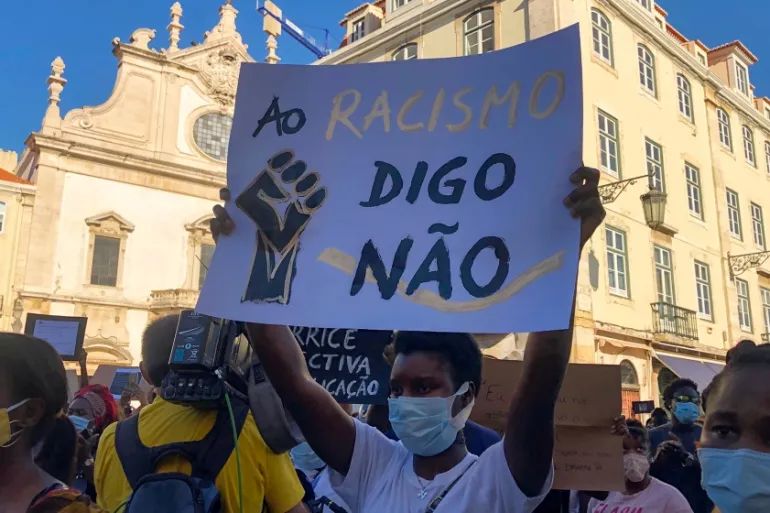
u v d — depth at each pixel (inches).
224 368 83.1
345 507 103.3
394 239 80.0
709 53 962.1
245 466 81.1
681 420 222.4
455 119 83.5
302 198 86.1
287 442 84.0
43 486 68.6
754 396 61.6
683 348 655.1
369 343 144.4
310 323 78.1
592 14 644.7
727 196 824.3
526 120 78.5
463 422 81.8
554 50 78.6
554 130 75.7
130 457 82.5
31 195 1002.7
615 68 658.2
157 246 1087.0
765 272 863.7
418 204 81.0
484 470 74.5
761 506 59.9
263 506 84.0
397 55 736.3
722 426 63.4
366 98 89.0
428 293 75.4
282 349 83.2
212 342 82.9
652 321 631.2
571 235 69.7
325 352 146.3
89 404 188.7
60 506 62.4
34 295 963.3
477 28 652.7
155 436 83.1
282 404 84.0
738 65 951.6
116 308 1027.9
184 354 81.7
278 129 91.0
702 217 759.7
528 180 75.5
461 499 74.3
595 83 622.5
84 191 1043.3
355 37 874.1
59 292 989.8
